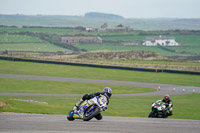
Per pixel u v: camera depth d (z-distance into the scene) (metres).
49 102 136.12
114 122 43.16
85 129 34.66
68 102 138.38
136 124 41.75
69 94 167.88
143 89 196.50
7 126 34.66
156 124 42.81
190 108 130.75
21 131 31.73
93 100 39.84
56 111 75.88
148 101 150.25
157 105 69.12
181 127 40.66
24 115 48.81
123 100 151.88
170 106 69.75
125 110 121.06
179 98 165.12
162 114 69.31
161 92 186.50
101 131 33.84
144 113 114.94
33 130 32.59
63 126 36.22
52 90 180.25
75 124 38.34
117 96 166.88
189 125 43.72
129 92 183.00
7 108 64.44
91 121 42.97
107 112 101.50
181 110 124.88
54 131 32.47
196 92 190.12
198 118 105.56
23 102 82.31
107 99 40.66
